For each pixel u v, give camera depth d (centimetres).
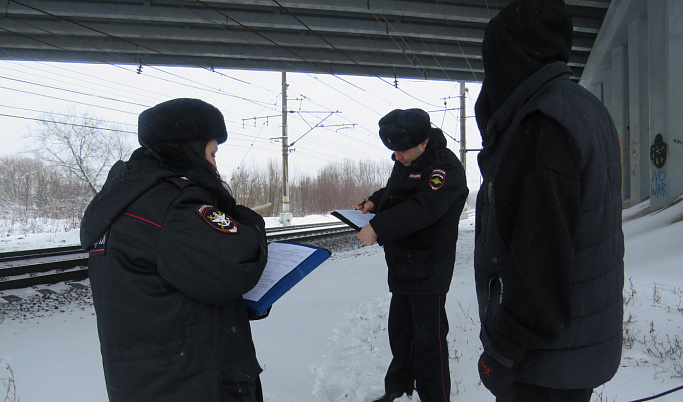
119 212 156
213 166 178
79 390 345
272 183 4069
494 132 154
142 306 152
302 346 418
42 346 465
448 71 1819
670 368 292
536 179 131
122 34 1262
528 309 129
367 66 1708
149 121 168
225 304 166
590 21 1598
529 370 144
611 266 144
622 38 1509
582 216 138
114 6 1129
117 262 154
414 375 296
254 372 170
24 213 3011
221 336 161
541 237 128
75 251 1198
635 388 270
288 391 323
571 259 128
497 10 1219
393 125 265
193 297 153
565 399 146
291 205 4509
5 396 339
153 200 156
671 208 976
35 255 1109
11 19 1165
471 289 571
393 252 283
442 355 273
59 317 606
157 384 152
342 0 1123
